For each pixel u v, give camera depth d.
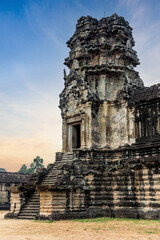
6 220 26.28
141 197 25.25
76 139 33.84
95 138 30.92
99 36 34.41
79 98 32.31
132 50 34.66
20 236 16.44
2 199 49.78
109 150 30.33
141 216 24.38
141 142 28.69
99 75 32.91
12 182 51.25
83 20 35.53
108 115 31.70
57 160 31.92
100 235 16.55
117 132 30.97
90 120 30.94
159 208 23.81
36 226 20.88
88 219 24.75
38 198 28.75
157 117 28.05
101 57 33.50
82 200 26.33
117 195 26.86
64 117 33.59
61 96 34.78
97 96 32.09
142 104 29.39
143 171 25.45
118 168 27.19
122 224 21.12
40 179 29.70
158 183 24.25
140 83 33.81
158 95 28.11
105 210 26.58
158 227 19.44
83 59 33.97
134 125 29.84
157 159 24.27
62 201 25.22
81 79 32.53
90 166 28.16
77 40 34.75
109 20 34.78
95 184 27.66
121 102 31.12
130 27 36.09
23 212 28.11
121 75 32.69
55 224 21.73
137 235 16.45
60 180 25.67
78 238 15.65
